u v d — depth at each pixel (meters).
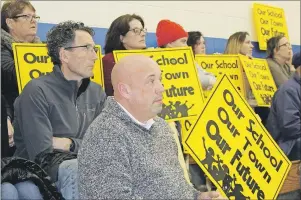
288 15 6.07
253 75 4.16
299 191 3.31
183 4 5.07
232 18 5.48
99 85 2.61
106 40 3.33
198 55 3.98
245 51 4.48
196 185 3.24
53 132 2.32
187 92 3.00
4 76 2.74
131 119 1.85
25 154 2.37
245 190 2.63
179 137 3.00
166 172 1.86
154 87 1.88
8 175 1.85
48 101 2.32
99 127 1.80
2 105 2.04
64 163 2.02
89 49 2.42
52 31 2.43
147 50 3.02
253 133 2.76
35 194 1.87
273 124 3.68
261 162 2.74
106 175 1.72
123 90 1.88
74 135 2.37
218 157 2.59
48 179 1.92
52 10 4.16
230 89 2.75
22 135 2.33
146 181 1.80
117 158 1.75
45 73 2.68
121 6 4.61
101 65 2.89
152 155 1.85
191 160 3.07
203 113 2.62
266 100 4.17
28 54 2.67
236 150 2.67
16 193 1.82
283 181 2.80
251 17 5.64
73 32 2.40
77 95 2.46
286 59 4.59
